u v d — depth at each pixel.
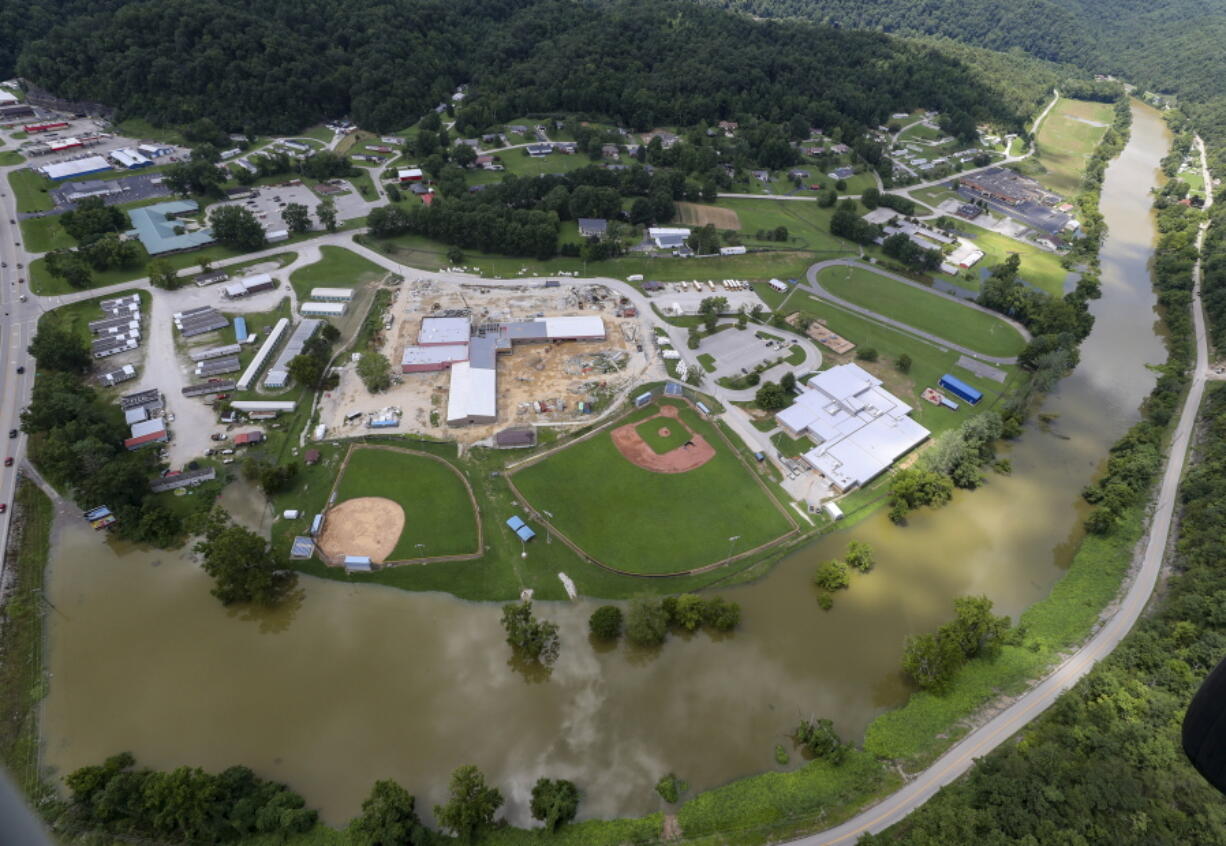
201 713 92.31
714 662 101.75
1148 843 73.94
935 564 119.56
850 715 96.06
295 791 84.56
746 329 178.75
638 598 103.00
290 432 136.88
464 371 152.12
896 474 132.00
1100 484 136.25
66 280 174.12
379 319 173.25
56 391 130.12
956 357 174.00
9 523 114.88
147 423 133.62
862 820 82.50
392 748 89.38
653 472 133.00
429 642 102.38
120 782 79.56
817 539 122.44
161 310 169.12
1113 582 115.25
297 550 112.50
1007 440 150.50
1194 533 120.38
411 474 129.25
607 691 97.12
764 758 90.31
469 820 78.38
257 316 169.75
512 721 92.94
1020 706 95.69
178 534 115.81
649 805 84.50
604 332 170.00
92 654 98.69
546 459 134.38
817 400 151.88
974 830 76.19
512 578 111.81
